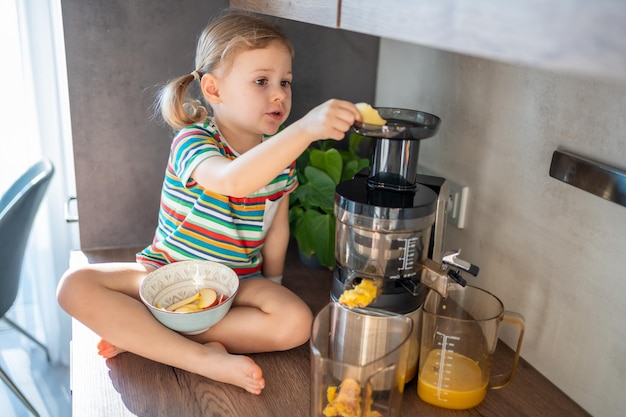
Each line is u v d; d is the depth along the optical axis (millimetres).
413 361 1010
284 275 1419
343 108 885
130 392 998
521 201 1105
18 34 1701
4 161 1840
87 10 1342
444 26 609
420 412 970
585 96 943
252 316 1118
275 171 973
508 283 1162
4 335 2070
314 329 853
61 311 1957
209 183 1074
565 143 992
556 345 1058
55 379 1931
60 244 1893
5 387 1877
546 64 493
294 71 1542
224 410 964
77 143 1432
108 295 1083
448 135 1303
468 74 1216
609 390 956
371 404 822
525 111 1072
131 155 1474
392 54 1510
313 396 835
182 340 1059
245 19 1201
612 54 434
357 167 1374
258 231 1274
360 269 945
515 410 990
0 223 1500
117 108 1428
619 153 892
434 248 1085
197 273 1192
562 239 1021
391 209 891
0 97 1770
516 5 518
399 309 957
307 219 1367
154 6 1378
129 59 1399
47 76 1701
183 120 1251
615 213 914
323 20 889
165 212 1271
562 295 1034
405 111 1009
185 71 1442
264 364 1092
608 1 434
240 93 1183
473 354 971
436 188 1055
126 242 1547
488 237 1206
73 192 1852
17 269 1621
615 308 933
